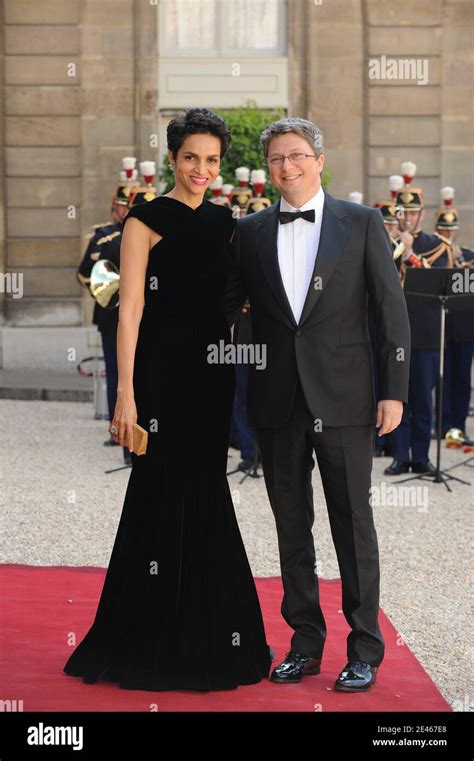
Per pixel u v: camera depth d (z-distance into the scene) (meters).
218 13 17.88
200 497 4.79
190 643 4.69
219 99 17.84
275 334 4.78
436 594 6.27
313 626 4.89
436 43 17.50
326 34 17.56
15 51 17.55
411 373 9.91
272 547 7.16
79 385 15.63
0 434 11.79
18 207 17.72
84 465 9.96
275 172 4.73
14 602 5.86
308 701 4.58
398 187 10.73
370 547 4.79
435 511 8.42
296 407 4.75
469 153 17.56
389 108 17.53
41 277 17.78
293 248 4.78
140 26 17.61
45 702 4.48
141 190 10.61
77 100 17.62
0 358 17.66
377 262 4.73
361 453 4.76
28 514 7.94
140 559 4.75
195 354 4.79
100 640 4.79
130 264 4.76
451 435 11.60
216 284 4.84
